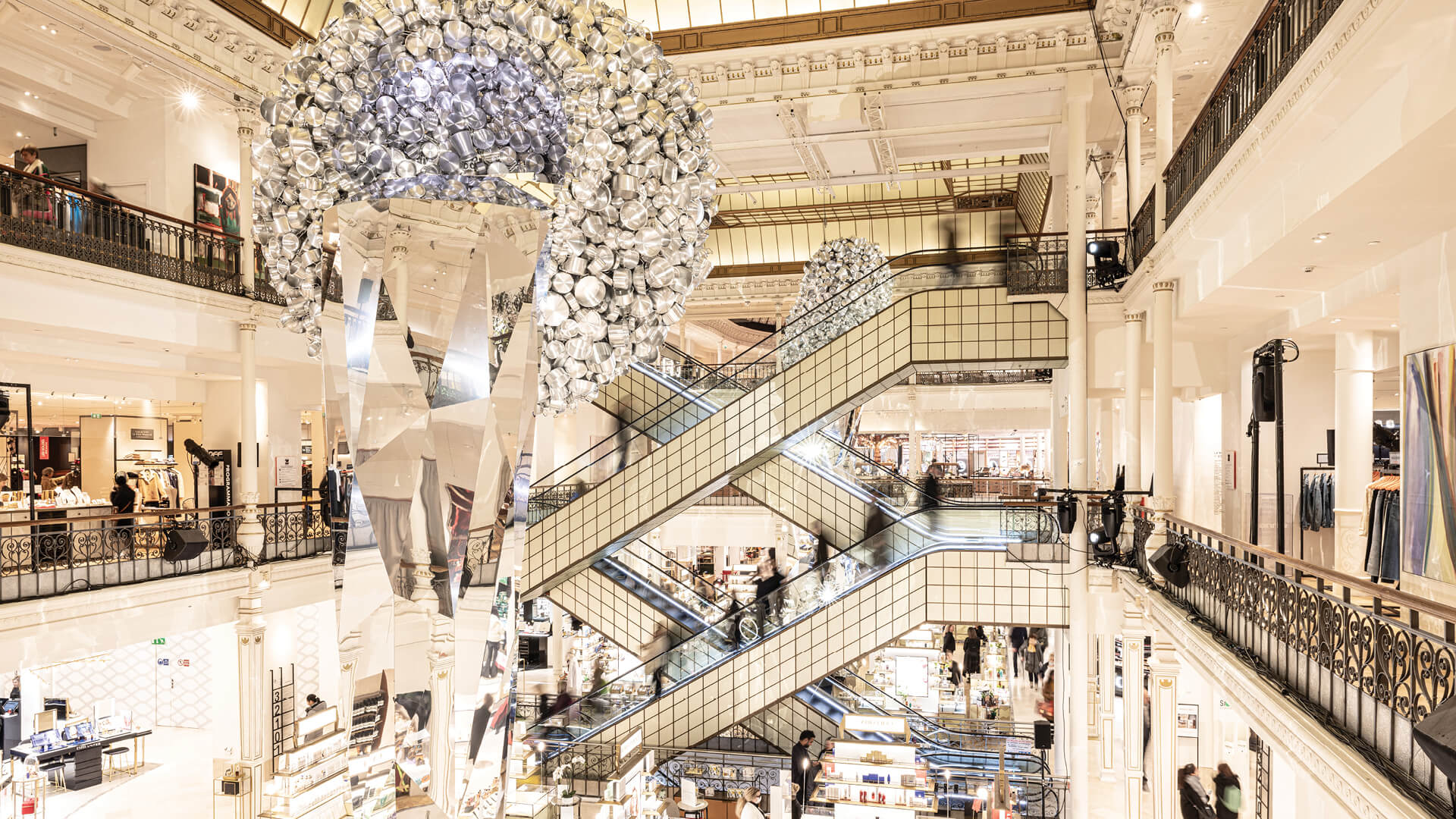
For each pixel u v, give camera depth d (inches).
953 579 436.1
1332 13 165.8
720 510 709.9
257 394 561.3
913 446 799.1
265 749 493.0
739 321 1133.7
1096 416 637.3
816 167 566.6
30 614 324.2
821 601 451.2
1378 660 153.4
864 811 392.2
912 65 439.2
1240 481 411.2
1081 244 414.0
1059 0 407.5
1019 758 473.1
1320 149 209.5
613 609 523.5
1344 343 330.0
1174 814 325.4
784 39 438.9
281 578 461.1
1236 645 233.6
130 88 453.7
